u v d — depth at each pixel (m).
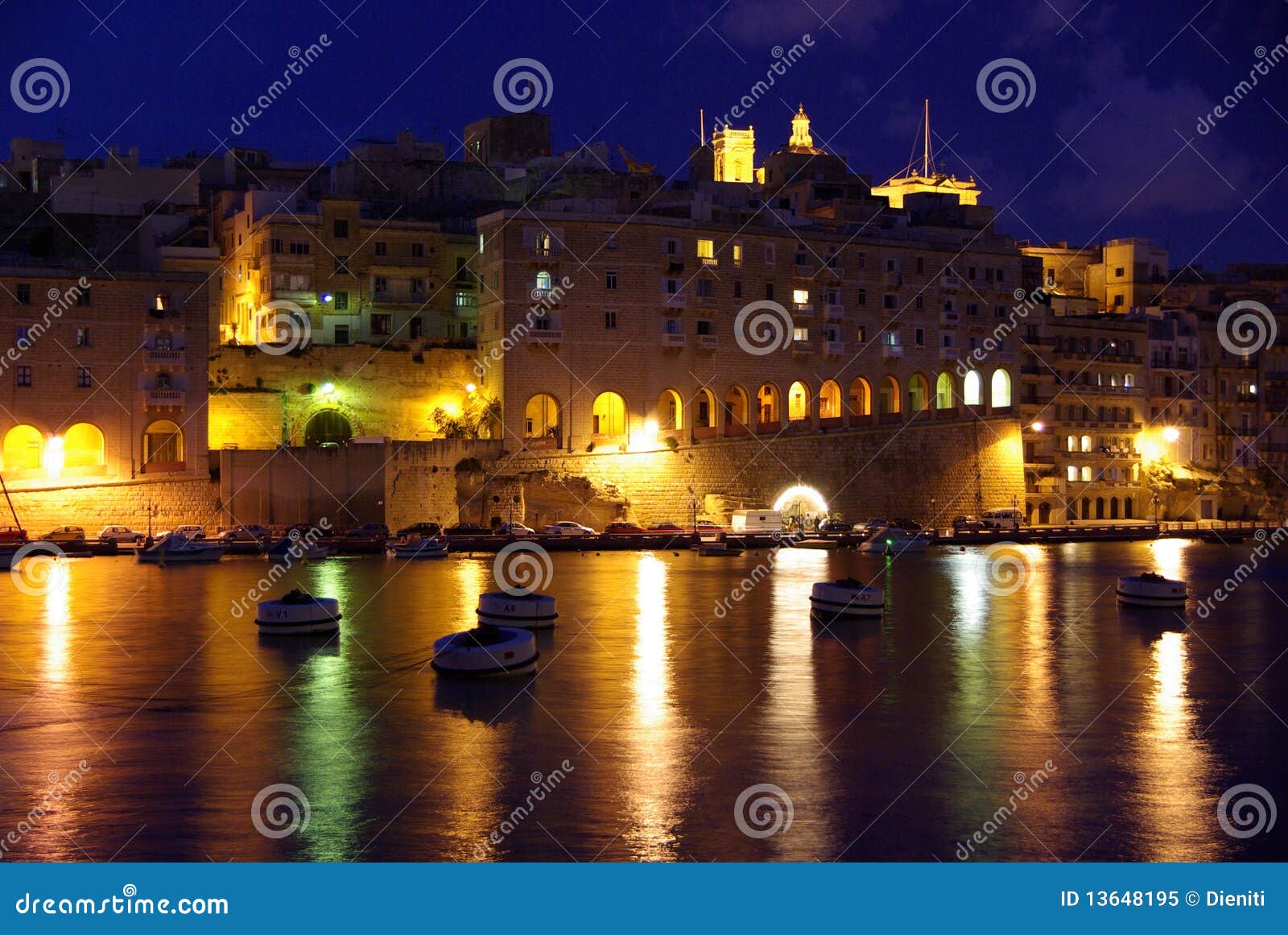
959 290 153.50
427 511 123.88
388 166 163.62
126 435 121.81
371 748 46.47
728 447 139.00
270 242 137.50
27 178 174.75
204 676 59.06
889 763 44.91
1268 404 182.50
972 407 151.50
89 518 119.88
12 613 78.19
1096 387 164.00
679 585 93.69
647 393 136.38
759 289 142.25
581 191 154.12
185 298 123.94
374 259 141.12
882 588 94.44
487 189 167.88
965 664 63.12
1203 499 171.38
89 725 50.03
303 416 132.50
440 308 143.88
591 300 134.50
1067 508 160.12
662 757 45.38
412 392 135.88
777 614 79.00
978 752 46.31
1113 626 75.88
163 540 107.12
